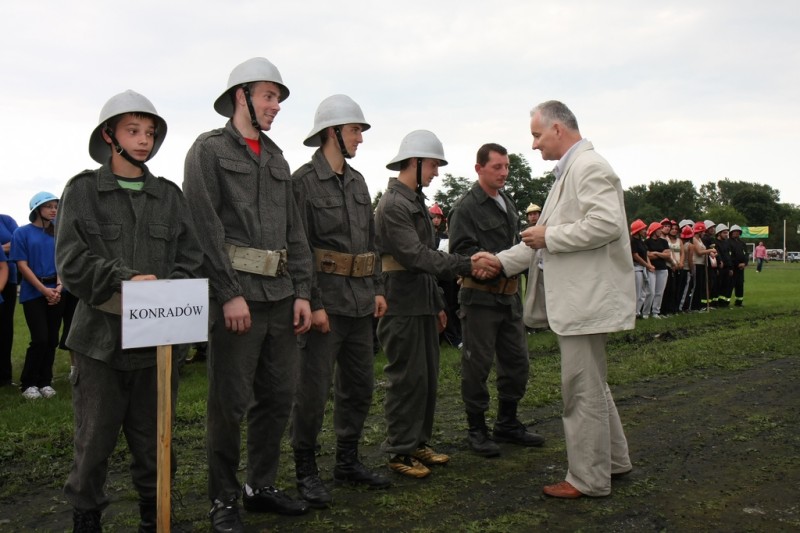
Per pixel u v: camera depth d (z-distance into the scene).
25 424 5.59
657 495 3.86
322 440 5.18
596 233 3.76
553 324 3.93
